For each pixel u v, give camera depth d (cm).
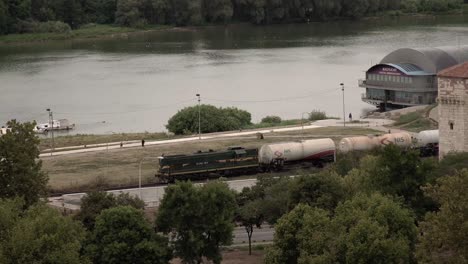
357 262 9338
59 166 17138
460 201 8700
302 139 18838
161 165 15850
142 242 10769
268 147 16562
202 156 16125
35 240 9606
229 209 11688
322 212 10531
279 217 12025
